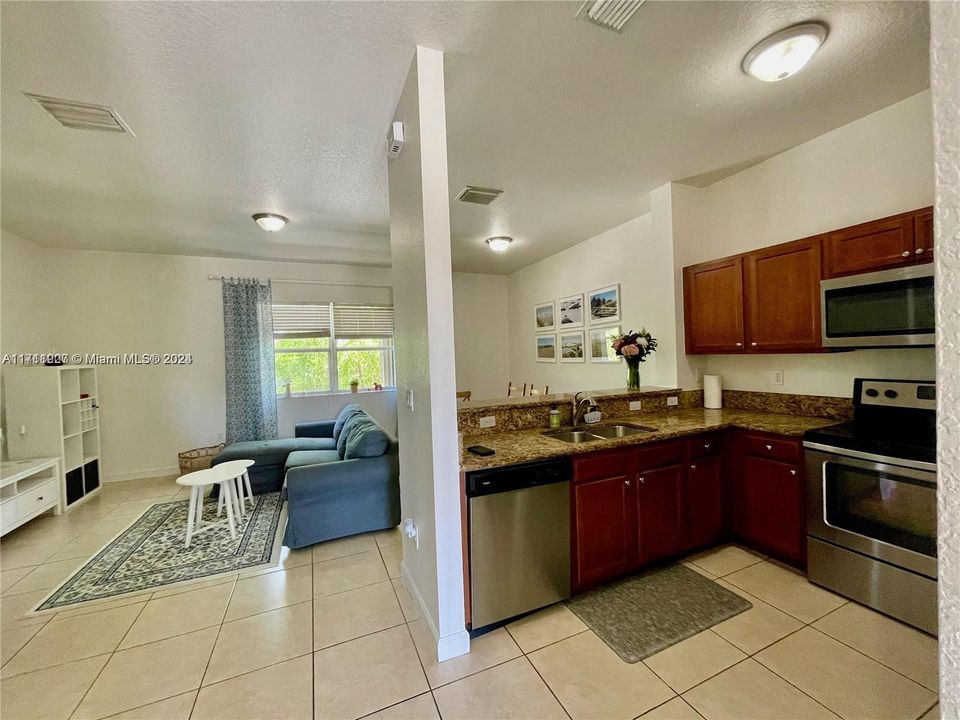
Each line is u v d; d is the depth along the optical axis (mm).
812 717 1485
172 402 4945
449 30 1663
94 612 2203
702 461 2643
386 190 3211
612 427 2801
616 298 4469
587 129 2461
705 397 3277
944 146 397
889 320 2086
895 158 2307
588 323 4934
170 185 3023
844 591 2123
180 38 1646
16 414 3586
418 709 1572
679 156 2834
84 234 4031
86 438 4332
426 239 1783
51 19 1526
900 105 2281
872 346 2152
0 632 2055
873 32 1753
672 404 3266
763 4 1592
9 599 2332
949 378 395
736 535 2750
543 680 1693
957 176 388
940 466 403
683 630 1953
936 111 401
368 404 5855
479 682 1693
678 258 3287
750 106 2275
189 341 5016
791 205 2795
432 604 1903
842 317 2281
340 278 5730
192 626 2076
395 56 1802
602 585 2355
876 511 1990
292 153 2607
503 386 6910
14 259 3904
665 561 2564
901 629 1889
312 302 5605
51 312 4371
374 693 1651
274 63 1812
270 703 1614
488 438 2549
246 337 5148
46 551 2920
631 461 2385
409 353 2111
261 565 2686
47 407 3652
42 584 2480
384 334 5988
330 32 1646
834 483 2152
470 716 1537
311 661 1826
